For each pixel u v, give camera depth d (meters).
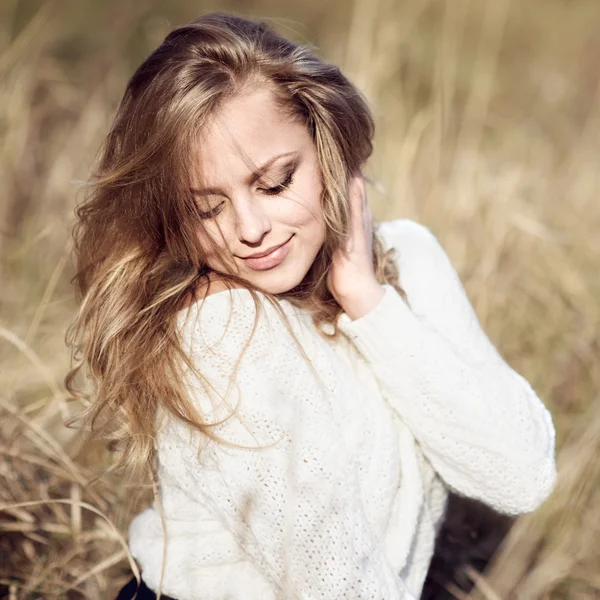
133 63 5.27
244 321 1.55
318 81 1.65
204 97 1.52
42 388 2.80
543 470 1.79
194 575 1.68
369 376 1.77
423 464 1.82
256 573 1.66
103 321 1.69
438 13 6.05
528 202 4.11
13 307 3.22
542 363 3.09
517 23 7.23
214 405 1.51
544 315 3.33
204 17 1.66
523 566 2.35
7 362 2.87
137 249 1.69
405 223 2.03
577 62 6.65
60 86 4.46
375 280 1.77
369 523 1.60
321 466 1.51
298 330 1.62
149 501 2.27
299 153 1.60
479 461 1.74
